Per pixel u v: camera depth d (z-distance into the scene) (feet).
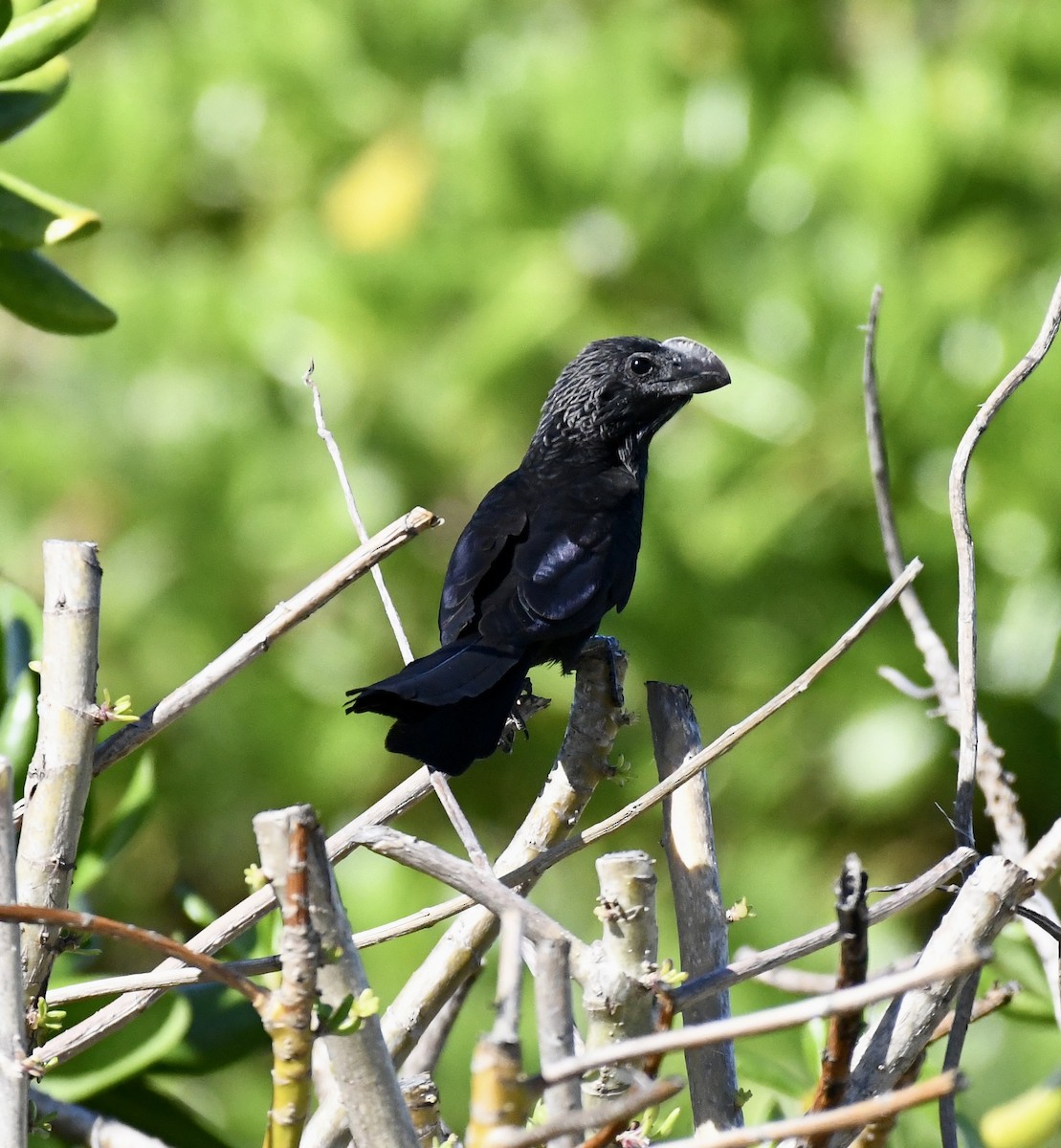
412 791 16.07
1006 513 35.24
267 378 38.73
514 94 38.24
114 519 39.09
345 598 38.58
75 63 44.73
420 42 41.01
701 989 12.50
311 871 10.73
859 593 36.83
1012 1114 17.80
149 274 40.37
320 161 42.34
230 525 38.06
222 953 19.13
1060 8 36.96
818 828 38.17
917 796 37.01
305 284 38.47
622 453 25.43
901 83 36.42
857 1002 9.84
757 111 37.40
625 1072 12.51
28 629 19.29
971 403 34.78
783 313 35.55
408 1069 16.66
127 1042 18.06
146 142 42.37
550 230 37.93
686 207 36.78
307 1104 10.71
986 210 36.55
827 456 35.50
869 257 35.35
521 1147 9.46
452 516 38.63
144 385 38.70
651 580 36.14
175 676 38.60
